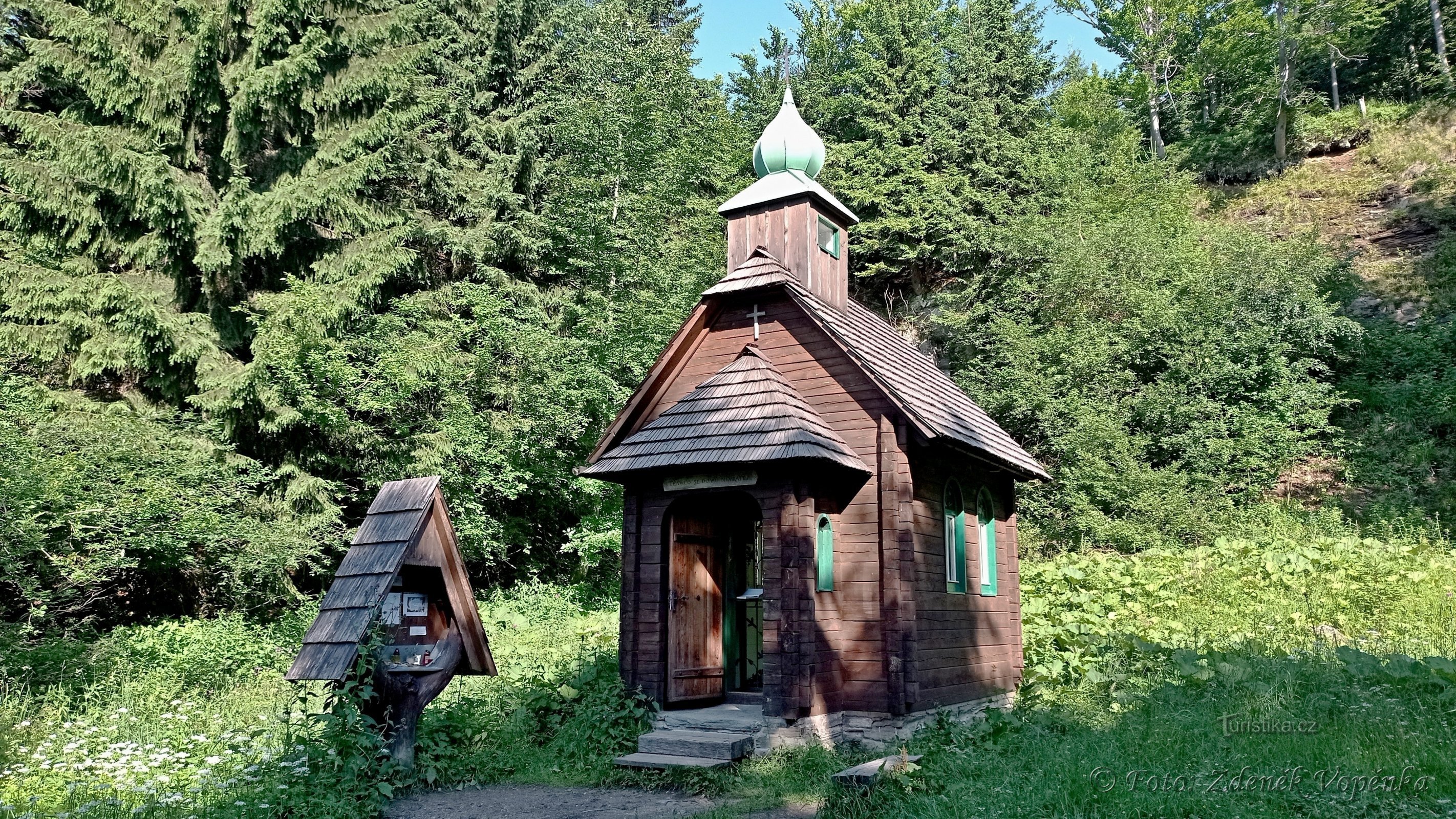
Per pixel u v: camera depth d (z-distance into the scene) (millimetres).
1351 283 27734
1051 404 24172
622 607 11453
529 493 22516
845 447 11125
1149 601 16422
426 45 19578
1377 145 33844
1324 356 25328
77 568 13414
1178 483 22141
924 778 8047
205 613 17078
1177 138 43750
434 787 9266
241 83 17141
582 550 21078
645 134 24312
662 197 24172
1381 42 40219
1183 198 34062
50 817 7457
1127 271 27156
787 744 9969
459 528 19328
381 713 8602
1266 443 22859
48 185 15906
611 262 23188
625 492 11742
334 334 18219
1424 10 38906
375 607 8031
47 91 18375
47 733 10102
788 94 14836
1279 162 35812
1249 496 22500
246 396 16406
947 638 11852
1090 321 26344
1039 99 34562
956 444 11430
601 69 24844
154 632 14133
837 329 11586
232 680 13484
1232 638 13977
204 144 18203
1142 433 24188
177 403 17141
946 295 29453
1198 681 11078
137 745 9758
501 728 10820
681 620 11477
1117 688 11945
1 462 12539
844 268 14477
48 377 16781
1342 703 9609
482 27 24062
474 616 8961
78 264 16516
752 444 10508
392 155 20594
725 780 9156
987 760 8594
